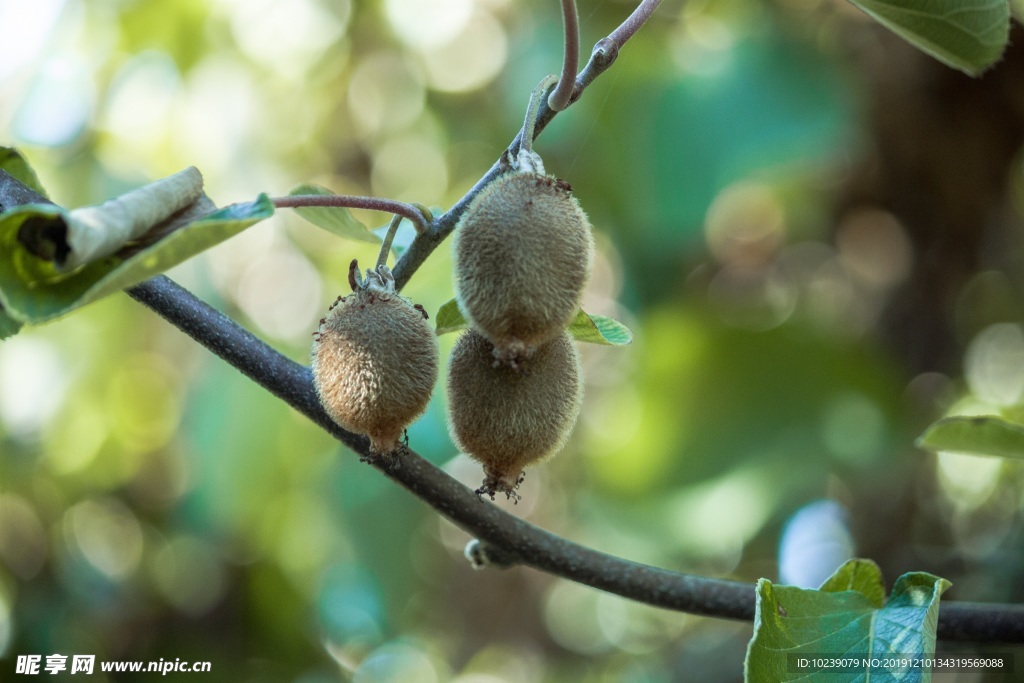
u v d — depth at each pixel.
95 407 8.41
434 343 2.81
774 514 7.78
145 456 8.70
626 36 2.79
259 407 7.06
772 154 7.05
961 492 7.71
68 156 8.13
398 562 7.05
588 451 9.23
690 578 3.35
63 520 8.52
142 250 2.30
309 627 8.02
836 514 7.82
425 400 2.77
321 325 2.84
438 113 8.64
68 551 8.41
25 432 8.31
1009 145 7.29
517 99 7.54
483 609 9.98
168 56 8.23
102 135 8.20
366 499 7.05
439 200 8.80
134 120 8.26
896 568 7.51
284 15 8.30
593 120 7.27
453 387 2.86
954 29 3.16
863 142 7.32
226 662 8.20
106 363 8.29
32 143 8.01
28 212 2.10
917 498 7.64
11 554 8.27
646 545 7.60
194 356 8.16
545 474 9.69
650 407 8.01
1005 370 7.93
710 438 7.80
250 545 7.66
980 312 7.92
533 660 10.10
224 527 7.43
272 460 7.07
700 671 9.14
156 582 8.52
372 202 2.77
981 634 3.31
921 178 7.58
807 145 7.03
